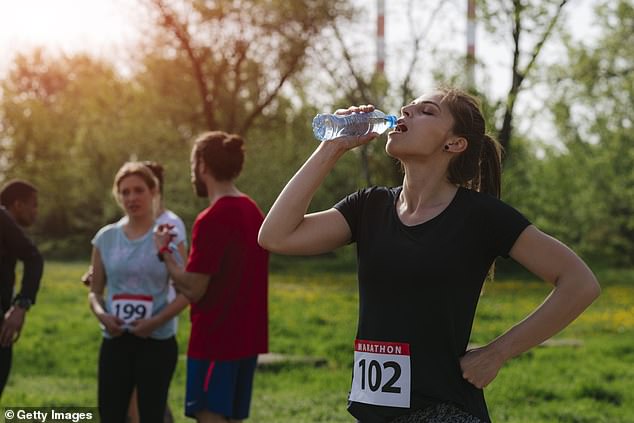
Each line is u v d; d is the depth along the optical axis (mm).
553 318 3104
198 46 36906
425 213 3229
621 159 39312
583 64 22453
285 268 40781
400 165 3832
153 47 37969
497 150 3520
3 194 6852
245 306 5715
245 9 35750
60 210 52469
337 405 9664
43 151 55094
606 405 10047
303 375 11688
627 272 40031
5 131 55156
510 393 10367
